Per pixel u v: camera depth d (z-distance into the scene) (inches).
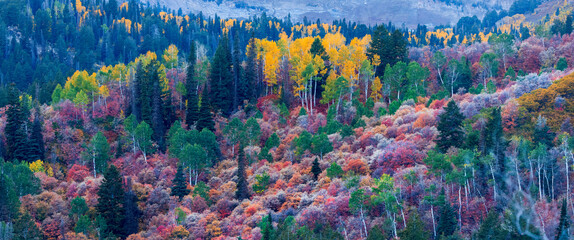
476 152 2731.3
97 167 3791.8
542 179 2645.2
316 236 2480.3
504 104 3476.9
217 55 5032.0
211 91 4945.9
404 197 2704.2
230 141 3939.5
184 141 3762.3
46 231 2817.4
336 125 3848.4
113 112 4835.1
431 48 6875.0
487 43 5861.2
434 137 3225.9
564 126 3093.0
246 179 3302.2
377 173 3009.4
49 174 3663.9
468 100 3818.9
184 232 2765.7
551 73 4062.5
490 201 2583.7
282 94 4904.0
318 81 5147.6
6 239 2581.2
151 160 3885.3
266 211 2849.4
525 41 5649.6
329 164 3233.3
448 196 2645.2
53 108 4771.2
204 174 3599.9
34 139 4008.4
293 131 4018.2
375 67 5398.6
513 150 2763.3
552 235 2160.4
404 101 4195.4
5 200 2834.6
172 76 5536.4
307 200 2851.9
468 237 2353.6
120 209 3046.3
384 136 3540.8
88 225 2780.5
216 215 2979.8
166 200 3193.9
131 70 5088.6
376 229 2322.8
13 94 4163.4
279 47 5693.9
